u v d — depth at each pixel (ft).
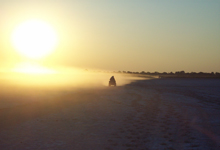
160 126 43.86
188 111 58.95
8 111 55.36
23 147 32.83
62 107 62.59
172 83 195.62
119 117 51.08
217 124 45.75
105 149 32.35
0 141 35.14
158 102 73.97
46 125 44.06
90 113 55.16
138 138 36.86
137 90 115.85
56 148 32.58
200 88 139.44
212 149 32.37
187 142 35.12
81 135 38.34
